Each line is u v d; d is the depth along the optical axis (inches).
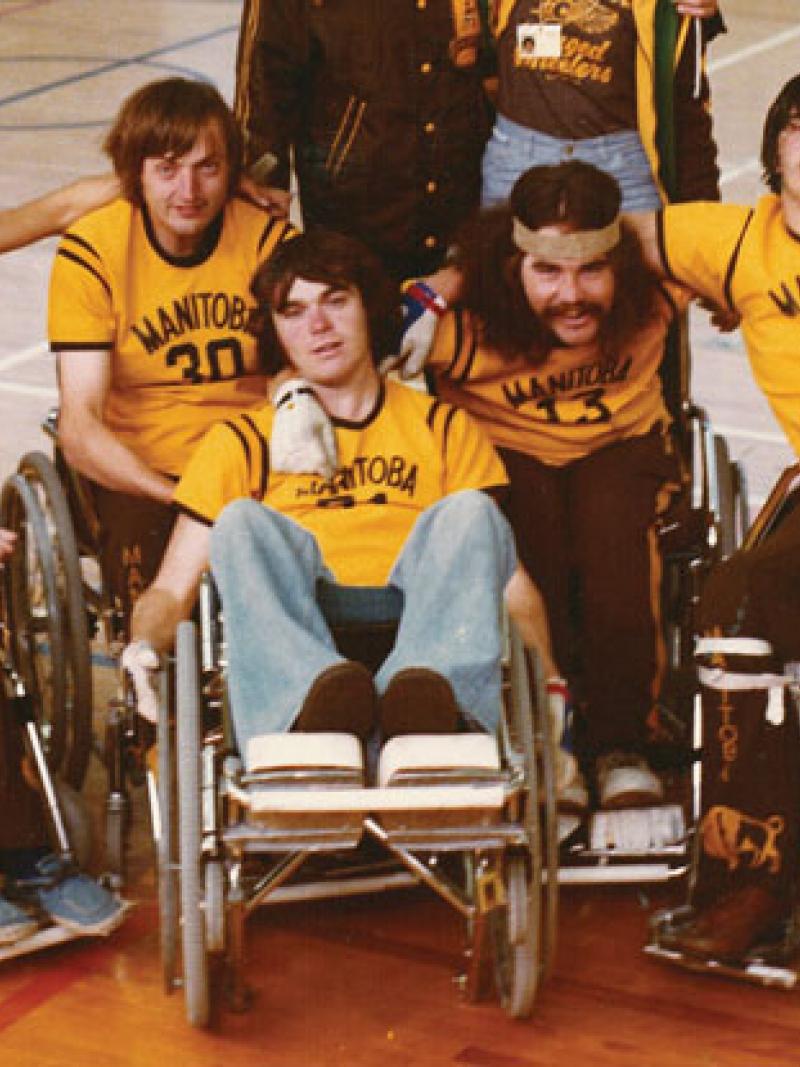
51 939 179.3
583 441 195.8
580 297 186.7
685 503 196.1
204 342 195.6
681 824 188.7
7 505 201.8
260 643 165.6
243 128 208.8
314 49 207.5
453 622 167.2
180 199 189.0
